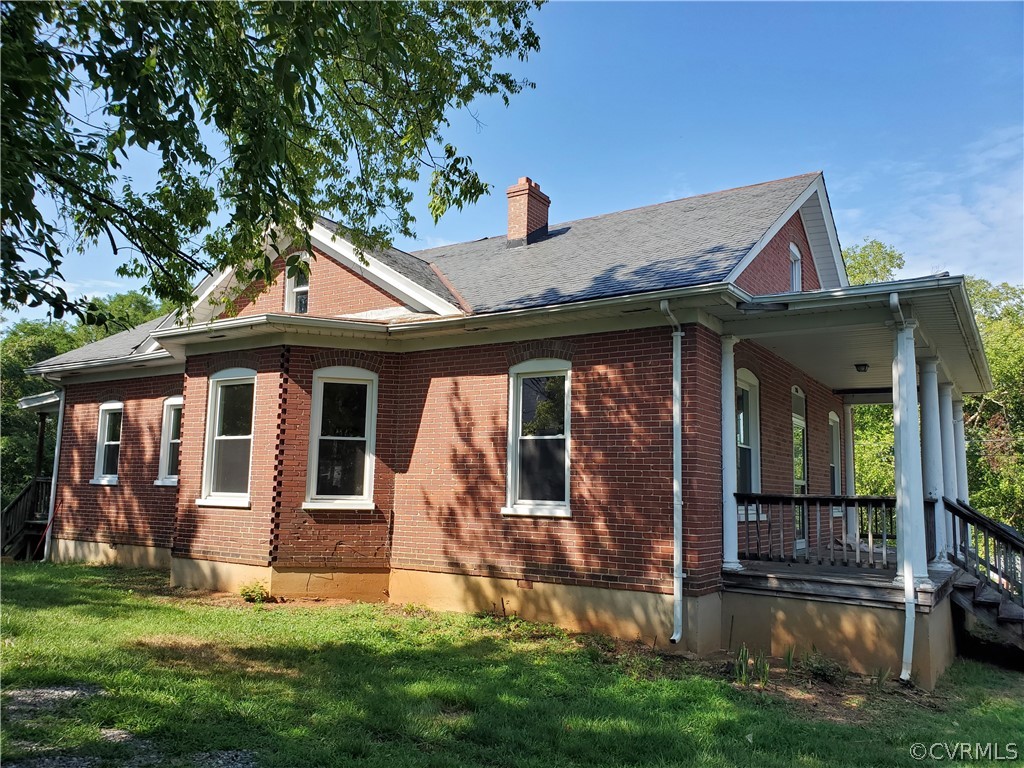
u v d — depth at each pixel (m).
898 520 8.66
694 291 8.85
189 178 8.16
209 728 5.45
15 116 5.70
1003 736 6.65
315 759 5.02
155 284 8.20
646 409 9.63
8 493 32.38
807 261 15.69
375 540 11.55
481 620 9.97
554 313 9.96
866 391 17.20
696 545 9.04
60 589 11.48
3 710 5.55
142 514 15.25
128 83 5.87
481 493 10.85
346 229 9.80
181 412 15.14
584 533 9.88
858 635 8.70
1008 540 9.82
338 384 11.80
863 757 5.86
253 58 6.83
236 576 11.39
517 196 14.91
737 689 7.59
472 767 5.18
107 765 4.75
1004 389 26.72
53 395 17.94
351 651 8.01
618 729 6.04
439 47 8.70
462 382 11.32
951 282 8.12
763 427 12.28
